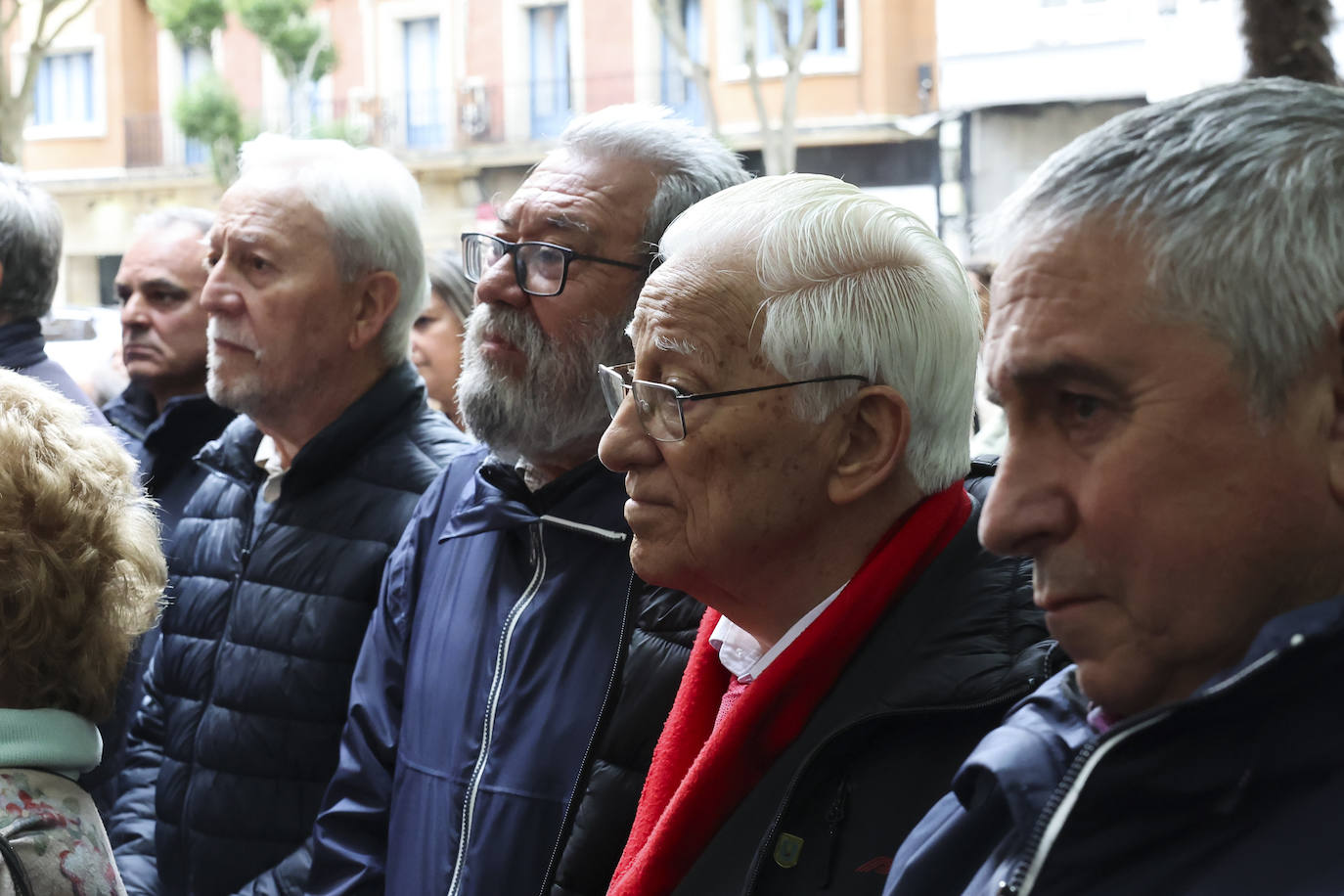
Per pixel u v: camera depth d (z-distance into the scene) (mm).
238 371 2289
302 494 2234
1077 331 809
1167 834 821
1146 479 800
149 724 2359
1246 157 776
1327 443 774
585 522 1740
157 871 2227
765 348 1328
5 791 1278
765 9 18516
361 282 2309
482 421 1832
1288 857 767
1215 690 780
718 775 1326
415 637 1878
